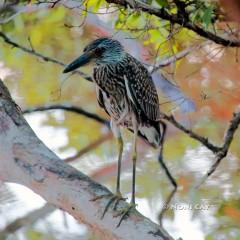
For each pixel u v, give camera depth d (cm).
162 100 1211
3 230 1410
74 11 1309
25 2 1087
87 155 1538
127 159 1516
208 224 1298
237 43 970
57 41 1483
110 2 942
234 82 1202
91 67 1016
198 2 930
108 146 1533
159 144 1012
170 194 1279
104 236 789
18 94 1589
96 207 786
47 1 1036
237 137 1379
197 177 1427
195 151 1462
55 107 1188
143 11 944
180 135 1467
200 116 1292
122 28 1003
